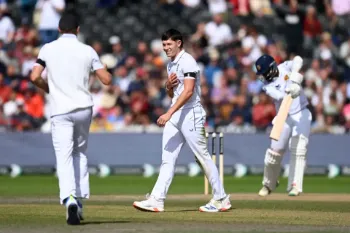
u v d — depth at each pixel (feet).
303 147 149.59
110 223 96.12
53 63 96.22
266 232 88.17
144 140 229.25
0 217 103.71
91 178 216.13
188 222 98.78
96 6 296.51
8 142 228.22
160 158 229.04
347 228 92.99
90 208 120.78
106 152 229.25
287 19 295.07
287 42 290.35
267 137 228.43
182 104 110.52
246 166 228.02
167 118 109.50
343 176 230.48
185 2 296.10
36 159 228.22
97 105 242.99
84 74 96.68
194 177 221.66
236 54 266.36
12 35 271.49
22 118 241.55
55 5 266.16
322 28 296.71
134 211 115.24
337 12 300.81
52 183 195.93
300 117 148.97
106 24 291.99
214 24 275.39
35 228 89.76
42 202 133.59
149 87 250.16
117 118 241.14
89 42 287.07
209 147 198.49
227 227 93.20
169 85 113.50
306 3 301.22
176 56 112.37
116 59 263.90
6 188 177.88
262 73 147.13
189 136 113.60
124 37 288.51
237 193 162.20
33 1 285.84
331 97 252.62
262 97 240.73
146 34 289.53
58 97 95.91
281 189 183.52
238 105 245.45
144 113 243.40
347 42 290.15
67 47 96.58
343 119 250.57
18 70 258.78
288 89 143.84
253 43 269.03
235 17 291.79
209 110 245.24
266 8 297.33
